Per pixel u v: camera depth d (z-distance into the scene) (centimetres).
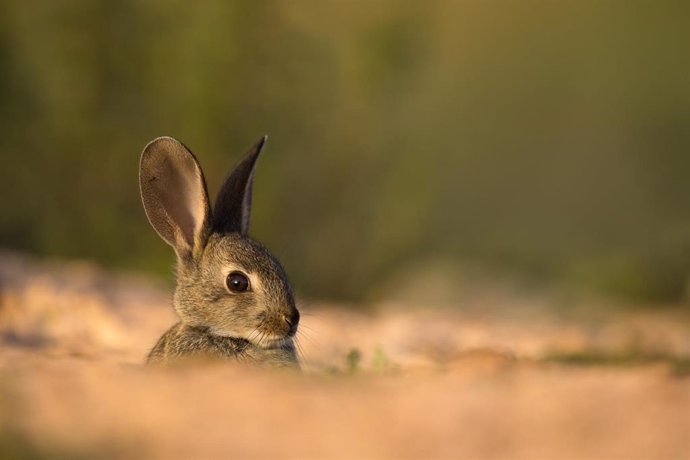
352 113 3003
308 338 2047
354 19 3042
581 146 4600
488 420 919
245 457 852
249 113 2928
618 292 3384
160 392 1010
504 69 4950
